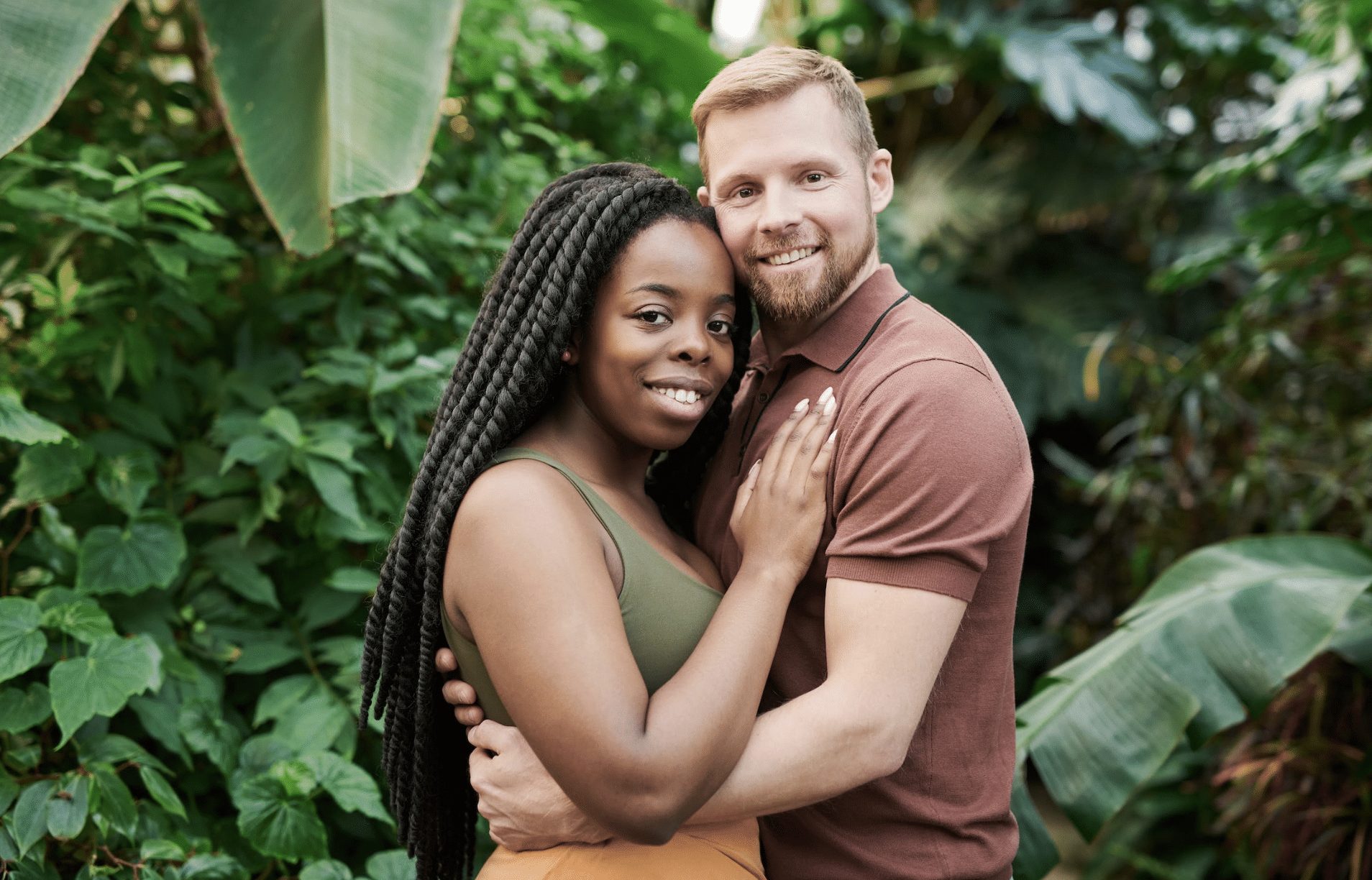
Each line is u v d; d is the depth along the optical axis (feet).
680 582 4.20
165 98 7.98
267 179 5.24
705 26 17.12
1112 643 7.24
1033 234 17.80
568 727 3.59
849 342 4.49
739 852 4.31
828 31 17.30
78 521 6.48
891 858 4.35
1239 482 10.36
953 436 4.00
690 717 3.67
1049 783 6.61
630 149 10.85
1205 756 10.80
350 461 6.48
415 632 4.52
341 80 5.23
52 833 5.14
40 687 5.58
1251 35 15.96
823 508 4.19
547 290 4.10
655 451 4.81
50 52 5.05
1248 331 11.21
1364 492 9.68
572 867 4.08
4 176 6.34
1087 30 16.47
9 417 5.57
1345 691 9.11
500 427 4.08
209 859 5.66
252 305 7.47
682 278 4.09
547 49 9.79
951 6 17.88
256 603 6.90
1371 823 8.76
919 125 19.03
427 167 8.31
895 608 3.96
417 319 7.61
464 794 4.88
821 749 3.85
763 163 4.27
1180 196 17.12
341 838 6.88
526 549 3.76
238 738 6.17
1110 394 16.22
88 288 6.46
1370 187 11.52
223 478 6.77
